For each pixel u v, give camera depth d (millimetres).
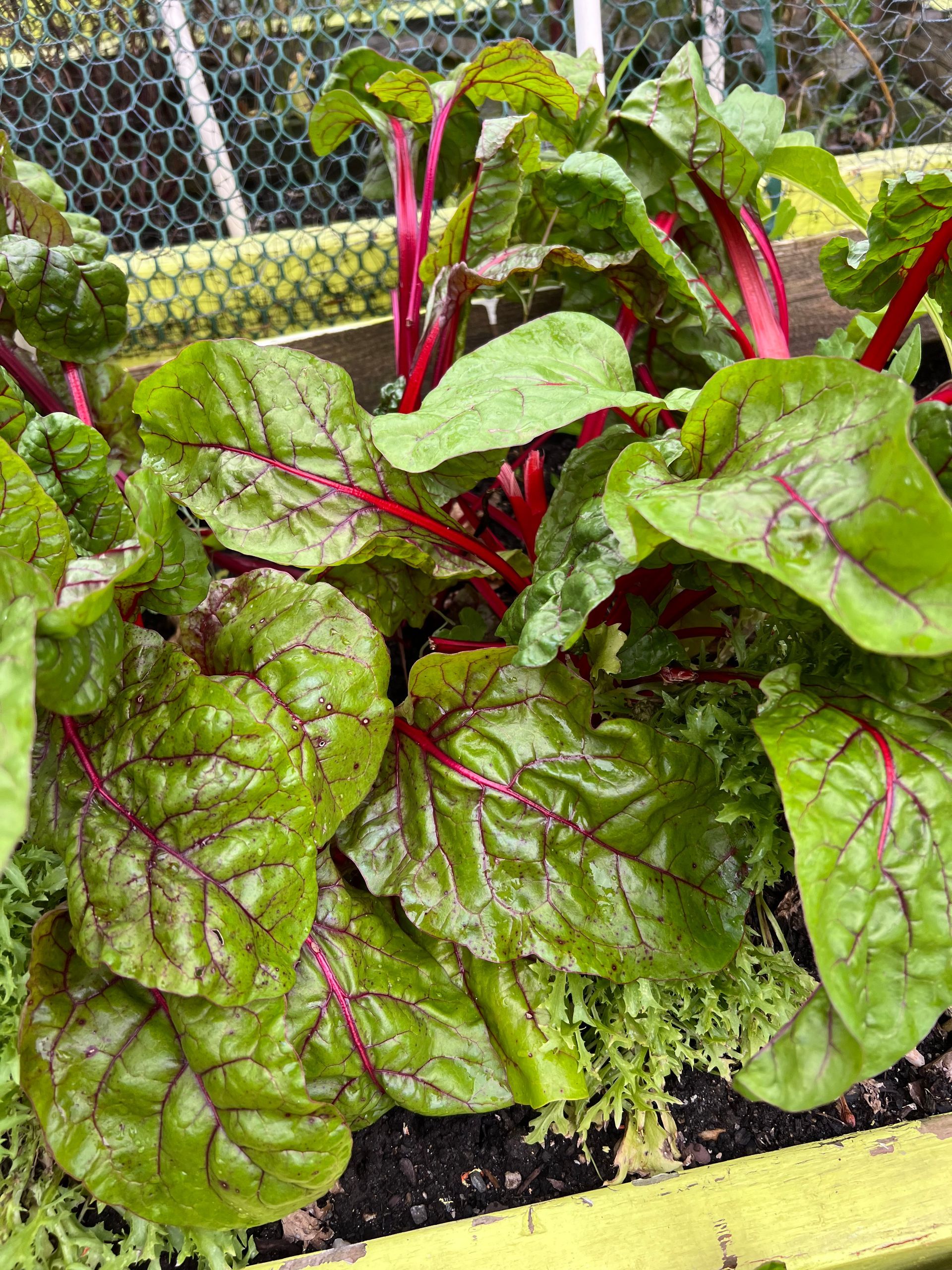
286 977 692
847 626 554
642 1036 846
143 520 712
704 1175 802
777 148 1092
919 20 1464
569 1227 768
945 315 977
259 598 851
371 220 1467
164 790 718
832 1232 751
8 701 498
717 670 936
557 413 734
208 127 1416
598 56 1353
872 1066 593
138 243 1431
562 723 848
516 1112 893
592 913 823
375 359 1388
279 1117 691
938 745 689
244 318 1453
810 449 634
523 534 1114
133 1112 694
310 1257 758
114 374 1121
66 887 778
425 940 887
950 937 624
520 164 1015
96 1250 736
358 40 1554
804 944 978
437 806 853
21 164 1096
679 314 1130
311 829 726
